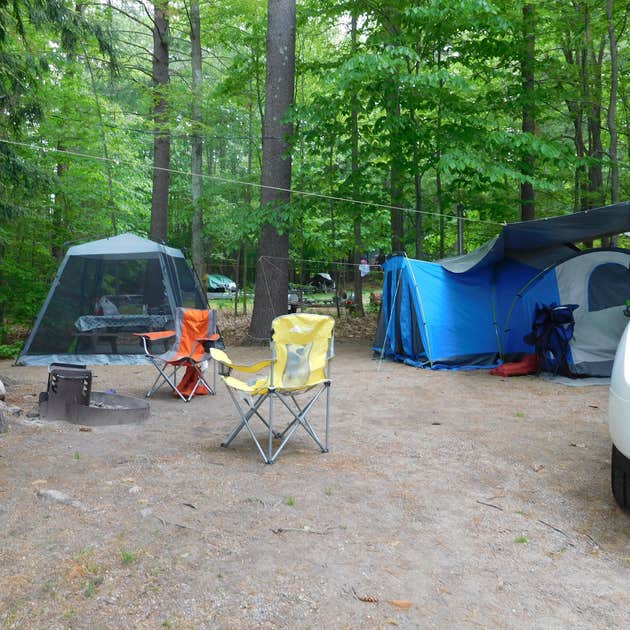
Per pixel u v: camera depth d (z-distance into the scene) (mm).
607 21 10141
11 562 2551
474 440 4719
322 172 12594
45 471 3730
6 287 11688
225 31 13945
